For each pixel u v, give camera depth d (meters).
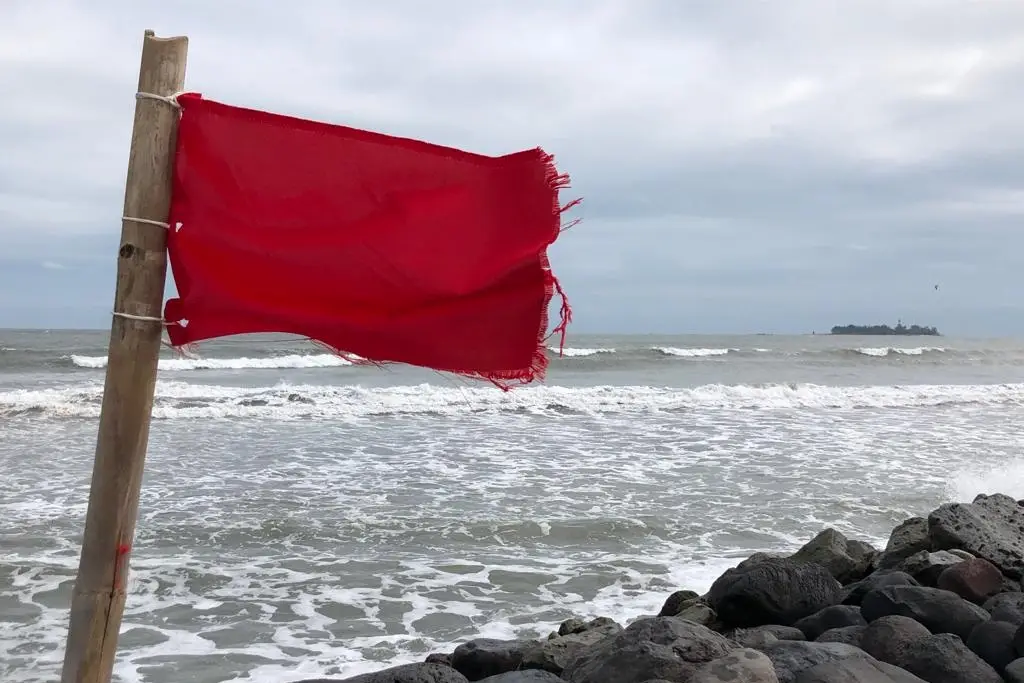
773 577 5.16
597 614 6.37
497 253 2.34
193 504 9.32
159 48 2.21
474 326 2.37
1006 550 5.89
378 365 2.47
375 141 2.30
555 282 2.36
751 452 13.10
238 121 2.25
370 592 6.80
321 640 5.86
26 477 10.57
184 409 16.67
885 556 6.30
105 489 2.29
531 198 2.32
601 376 28.72
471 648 4.77
